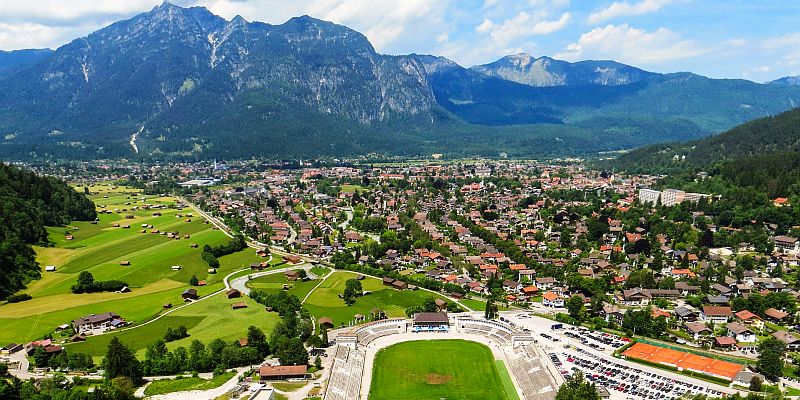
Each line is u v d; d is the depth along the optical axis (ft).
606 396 650.43
